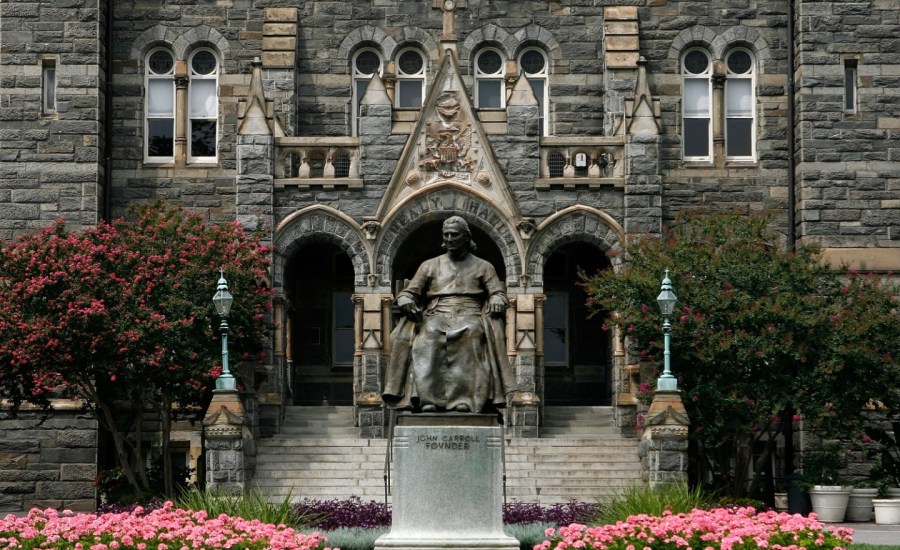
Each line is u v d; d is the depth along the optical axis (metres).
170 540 23.61
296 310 45.25
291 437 40.03
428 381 22.73
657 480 34.50
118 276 37.91
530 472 37.47
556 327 45.44
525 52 45.38
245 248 39.06
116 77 44.16
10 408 39.38
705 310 37.59
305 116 44.72
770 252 39.31
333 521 30.38
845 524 36.84
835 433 37.66
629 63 44.28
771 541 23.64
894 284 42.09
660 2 44.88
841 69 43.12
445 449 22.25
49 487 40.62
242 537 23.80
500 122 41.66
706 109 44.84
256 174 41.34
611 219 41.31
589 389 45.16
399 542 21.89
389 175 41.56
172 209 40.78
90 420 40.81
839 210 42.72
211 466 35.00
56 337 36.50
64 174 42.25
